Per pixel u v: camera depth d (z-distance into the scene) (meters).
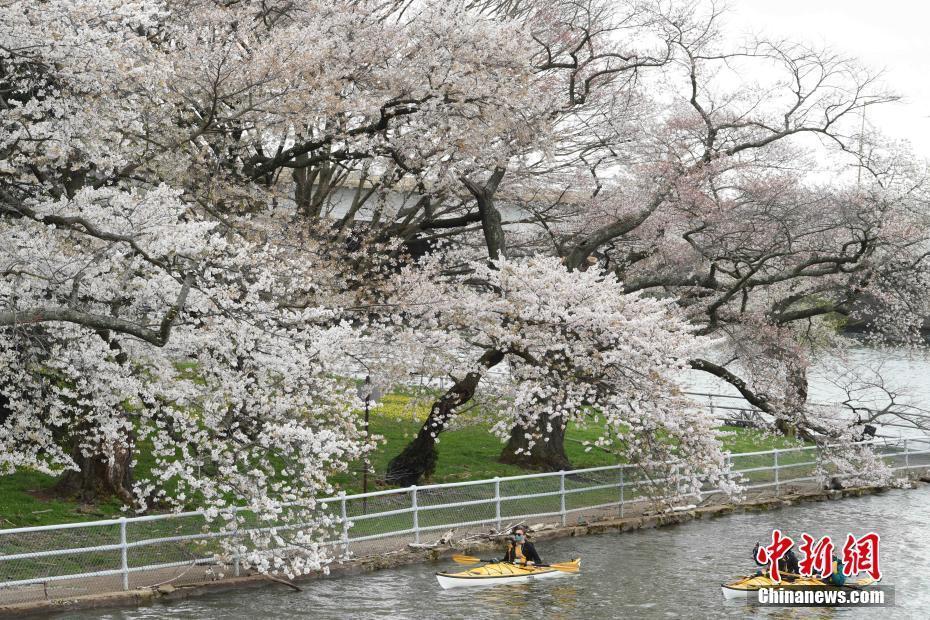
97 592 17.89
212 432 18.27
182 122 22.89
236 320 17.64
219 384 18.28
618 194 32.03
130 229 17.03
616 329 22.69
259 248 21.70
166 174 21.50
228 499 22.05
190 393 18.05
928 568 22.38
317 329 18.45
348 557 20.08
